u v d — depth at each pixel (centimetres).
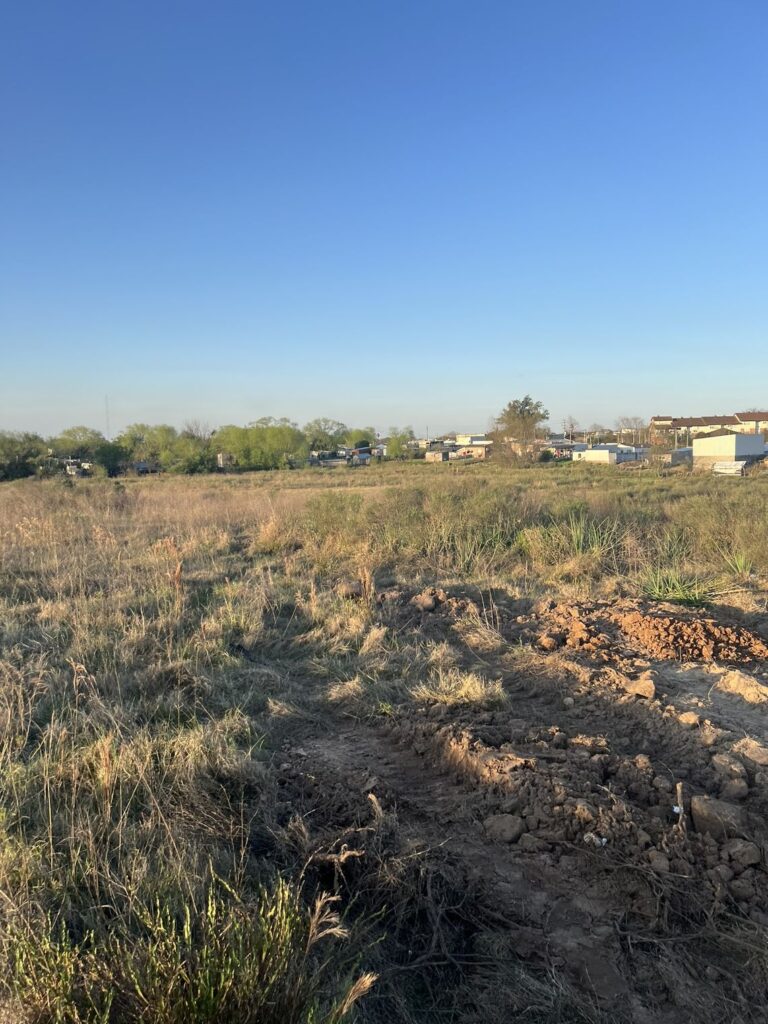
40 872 291
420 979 267
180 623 721
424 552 1196
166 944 217
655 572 964
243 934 222
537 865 321
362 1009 240
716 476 4200
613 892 302
